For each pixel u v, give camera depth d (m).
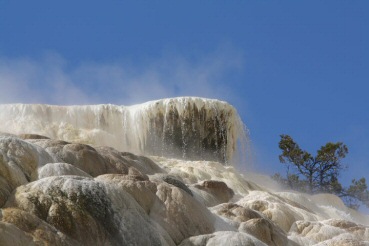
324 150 36.00
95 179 11.51
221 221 12.91
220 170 20.98
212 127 30.61
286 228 16.03
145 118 29.86
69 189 10.59
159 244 11.01
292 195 20.95
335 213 21.39
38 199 10.33
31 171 11.59
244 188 19.56
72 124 28.09
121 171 13.32
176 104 30.20
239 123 31.33
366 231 15.84
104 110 29.12
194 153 30.17
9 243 9.06
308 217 17.06
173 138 30.06
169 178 13.51
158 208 11.98
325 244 14.48
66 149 12.95
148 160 16.16
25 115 27.08
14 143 11.75
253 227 13.59
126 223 10.77
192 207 12.27
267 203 16.66
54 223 10.08
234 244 11.56
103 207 10.66
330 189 35.88
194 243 11.62
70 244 9.88
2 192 10.34
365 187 35.88
